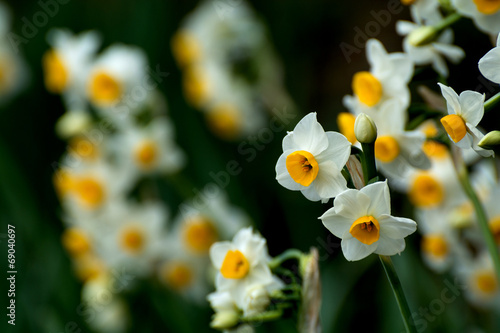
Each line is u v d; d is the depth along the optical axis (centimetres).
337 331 101
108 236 106
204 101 132
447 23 69
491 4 67
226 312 70
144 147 108
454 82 100
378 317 101
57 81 114
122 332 104
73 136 108
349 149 62
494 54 62
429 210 85
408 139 71
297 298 68
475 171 85
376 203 61
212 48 128
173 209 121
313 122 62
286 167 63
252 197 128
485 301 85
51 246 112
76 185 106
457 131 62
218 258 70
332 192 63
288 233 129
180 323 96
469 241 84
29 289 106
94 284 103
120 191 108
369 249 62
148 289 104
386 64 71
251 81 128
